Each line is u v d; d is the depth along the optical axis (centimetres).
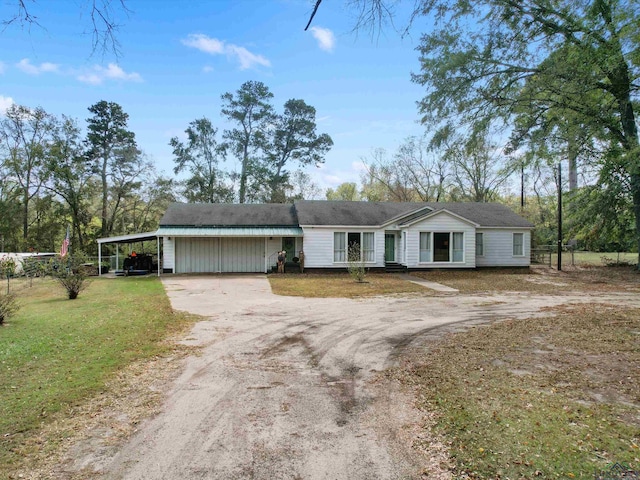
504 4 1290
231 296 1497
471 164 3872
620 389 527
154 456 376
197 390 548
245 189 4334
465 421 438
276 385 569
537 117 1559
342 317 1088
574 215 2539
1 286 1948
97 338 792
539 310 1185
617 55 1298
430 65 1522
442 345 773
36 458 368
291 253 2550
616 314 1074
